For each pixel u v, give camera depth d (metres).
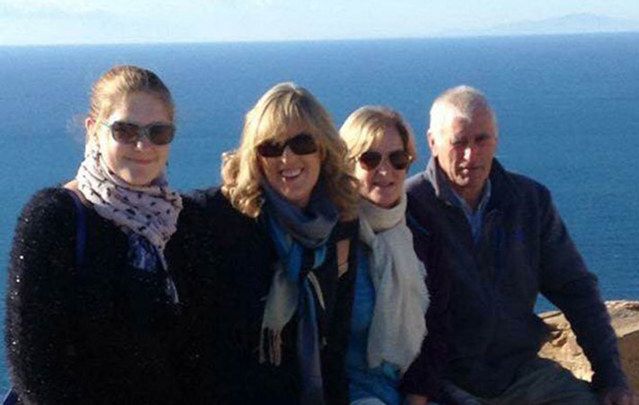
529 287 3.53
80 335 2.64
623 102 76.44
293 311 2.98
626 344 4.12
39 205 2.64
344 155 3.04
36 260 2.60
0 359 11.62
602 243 26.50
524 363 3.55
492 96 84.94
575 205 32.97
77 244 2.64
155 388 2.71
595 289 3.62
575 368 4.14
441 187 3.43
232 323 2.95
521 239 3.51
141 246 2.70
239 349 2.96
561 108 71.69
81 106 3.08
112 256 2.67
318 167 3.01
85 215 2.67
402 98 78.62
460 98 3.43
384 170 3.19
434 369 3.24
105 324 2.65
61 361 2.61
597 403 3.54
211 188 3.03
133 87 2.71
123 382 2.67
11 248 2.64
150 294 2.70
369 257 3.17
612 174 39.34
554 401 3.54
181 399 2.80
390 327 3.15
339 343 3.06
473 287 3.43
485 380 3.48
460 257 3.42
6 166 45.09
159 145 2.71
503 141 51.56
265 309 2.97
